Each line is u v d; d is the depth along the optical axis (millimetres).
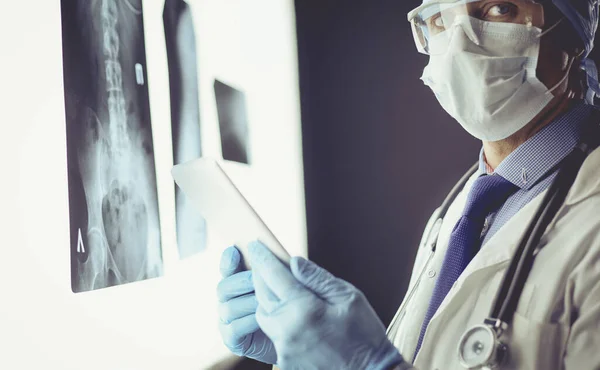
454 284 924
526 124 965
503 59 927
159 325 1476
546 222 859
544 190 924
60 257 1191
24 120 1140
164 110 1487
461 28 946
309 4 2408
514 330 811
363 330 800
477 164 1183
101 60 1221
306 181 2404
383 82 2521
